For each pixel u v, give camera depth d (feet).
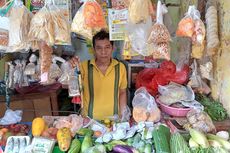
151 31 4.82
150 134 4.80
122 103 7.02
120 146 4.65
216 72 6.59
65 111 8.32
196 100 6.57
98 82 6.91
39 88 8.39
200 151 4.49
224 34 6.10
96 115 6.84
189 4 7.07
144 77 7.11
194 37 4.99
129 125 5.27
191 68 6.83
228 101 6.11
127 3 5.07
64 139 4.73
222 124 5.87
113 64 6.93
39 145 4.70
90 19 4.38
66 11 5.17
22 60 7.16
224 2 5.98
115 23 5.12
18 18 4.46
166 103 6.14
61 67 6.12
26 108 8.19
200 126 5.27
